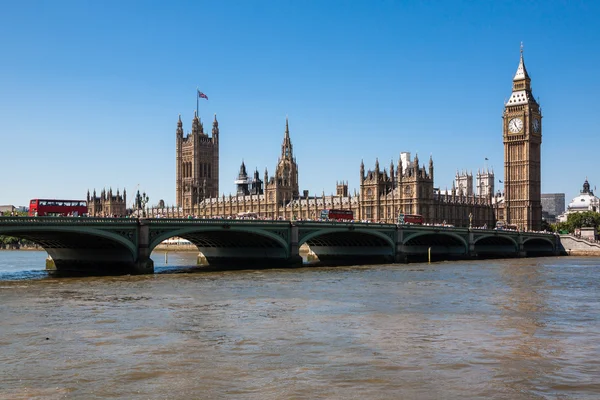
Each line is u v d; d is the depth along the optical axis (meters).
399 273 128.75
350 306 77.75
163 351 52.84
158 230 122.06
